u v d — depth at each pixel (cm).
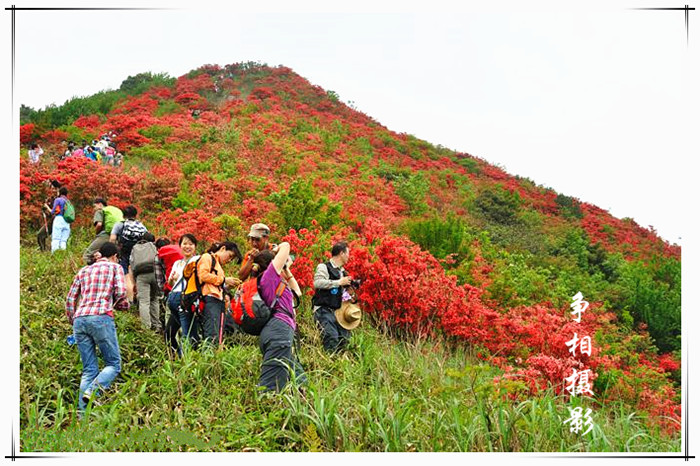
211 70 3775
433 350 800
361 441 472
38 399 505
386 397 545
